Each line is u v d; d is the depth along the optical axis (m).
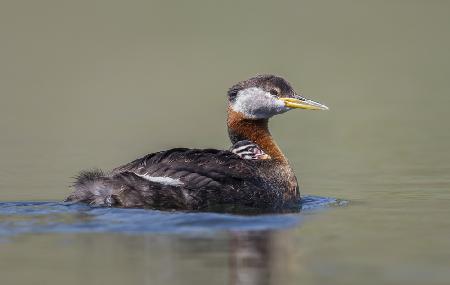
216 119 29.09
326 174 19.94
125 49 46.97
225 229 12.67
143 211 13.72
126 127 27.80
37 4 53.81
